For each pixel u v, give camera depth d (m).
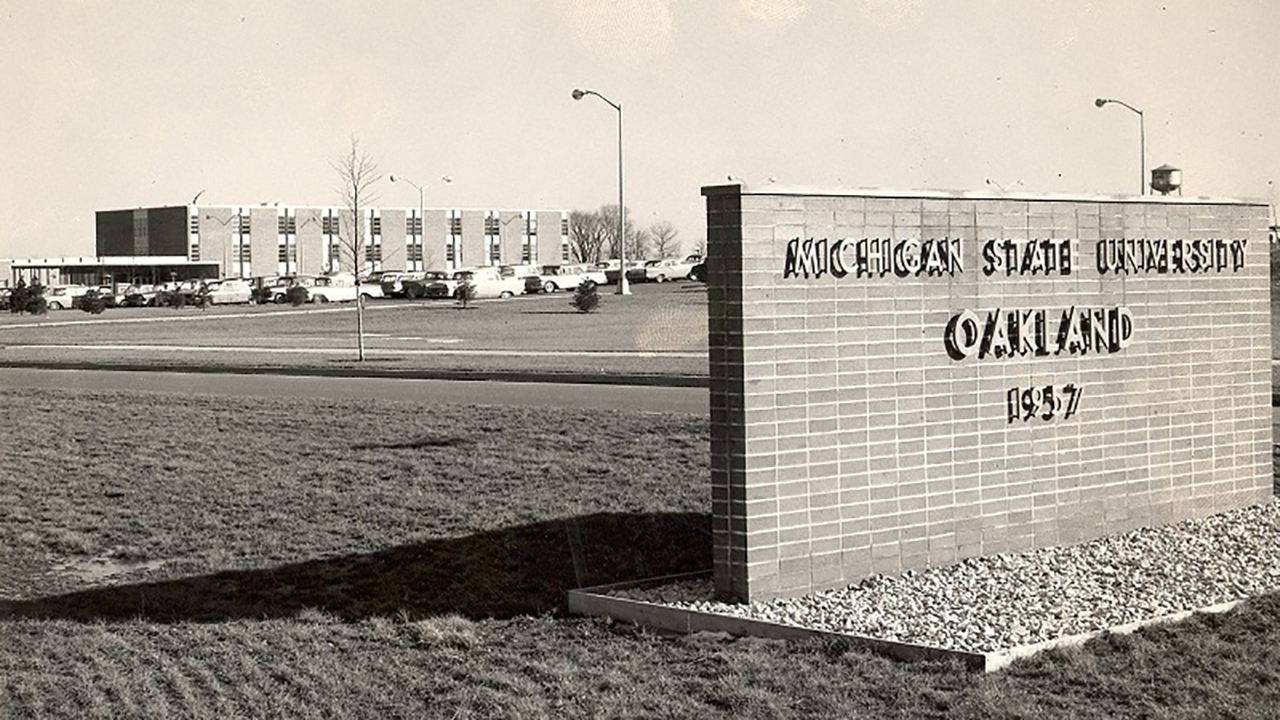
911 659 9.65
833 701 8.83
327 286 75.69
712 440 11.04
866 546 11.46
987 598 10.98
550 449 18.09
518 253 115.06
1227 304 14.04
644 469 16.69
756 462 10.89
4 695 9.84
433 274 75.69
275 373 32.31
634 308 59.94
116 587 13.27
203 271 102.19
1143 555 12.39
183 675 10.23
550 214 116.56
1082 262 12.85
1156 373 13.45
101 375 32.78
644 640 10.59
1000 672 9.28
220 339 47.50
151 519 15.85
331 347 41.47
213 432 21.20
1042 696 8.79
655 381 27.03
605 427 19.28
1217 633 10.07
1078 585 11.40
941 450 11.90
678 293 69.88
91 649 11.05
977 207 12.09
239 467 18.30
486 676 9.81
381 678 9.96
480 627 11.36
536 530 14.30
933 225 11.82
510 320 54.38
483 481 16.56
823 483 11.22
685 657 10.02
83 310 71.56
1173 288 13.57
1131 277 13.23
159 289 80.12
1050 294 12.61
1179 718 8.38
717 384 10.97
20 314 71.56
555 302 66.88
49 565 14.37
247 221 103.38
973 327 12.03
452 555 13.70
